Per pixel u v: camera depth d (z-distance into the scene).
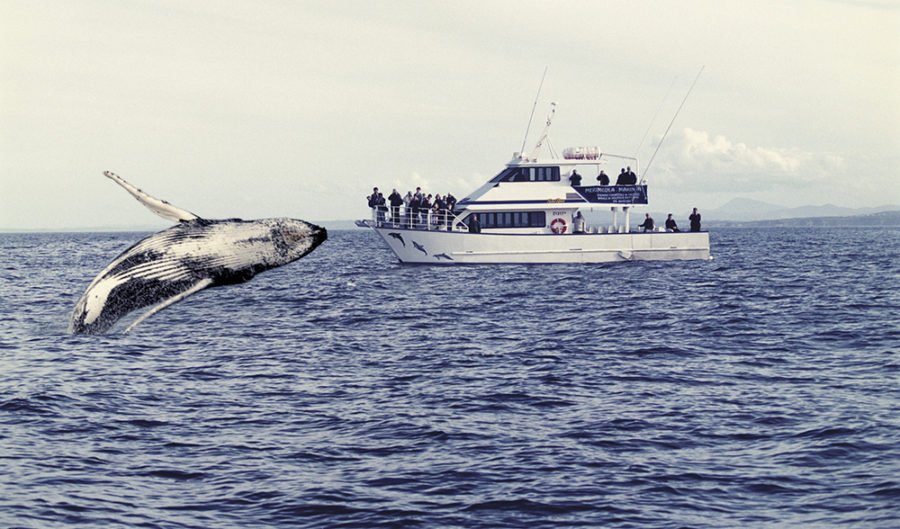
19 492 21.28
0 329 51.84
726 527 19.28
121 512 20.11
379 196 93.62
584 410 30.03
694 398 31.78
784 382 34.72
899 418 27.98
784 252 162.25
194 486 22.03
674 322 55.03
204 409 30.31
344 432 27.23
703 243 95.44
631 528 19.31
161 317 60.41
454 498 21.20
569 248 93.06
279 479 22.56
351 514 20.14
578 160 92.75
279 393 33.00
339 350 44.06
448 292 76.69
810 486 21.72
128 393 32.72
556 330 51.81
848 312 59.62
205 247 11.52
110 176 11.95
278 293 79.62
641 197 93.50
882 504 20.23
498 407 30.62
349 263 136.38
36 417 28.77
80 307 11.33
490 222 93.31
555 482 22.28
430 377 36.28
